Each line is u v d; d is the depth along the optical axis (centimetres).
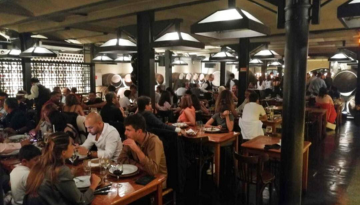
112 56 1046
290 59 198
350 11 238
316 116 701
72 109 482
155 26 540
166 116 661
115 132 300
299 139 204
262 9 563
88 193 185
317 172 468
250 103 454
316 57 1656
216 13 337
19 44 870
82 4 529
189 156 401
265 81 1581
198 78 1789
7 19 696
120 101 720
